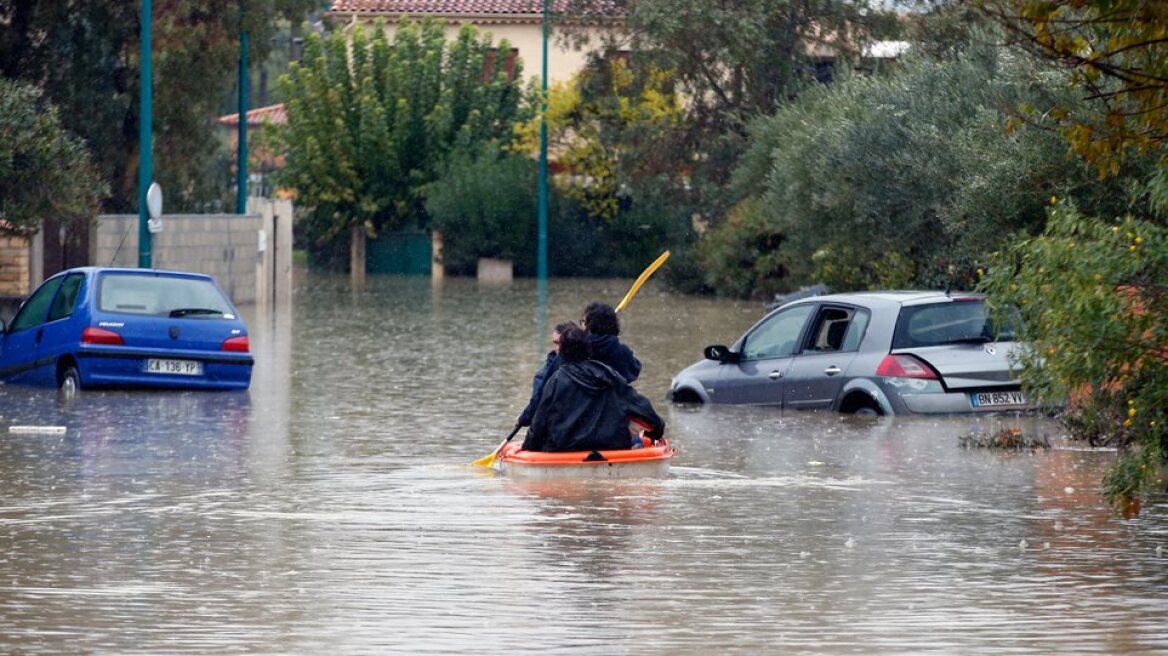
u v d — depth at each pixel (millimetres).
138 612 18609
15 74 84188
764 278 100812
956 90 55219
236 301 92812
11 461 31906
